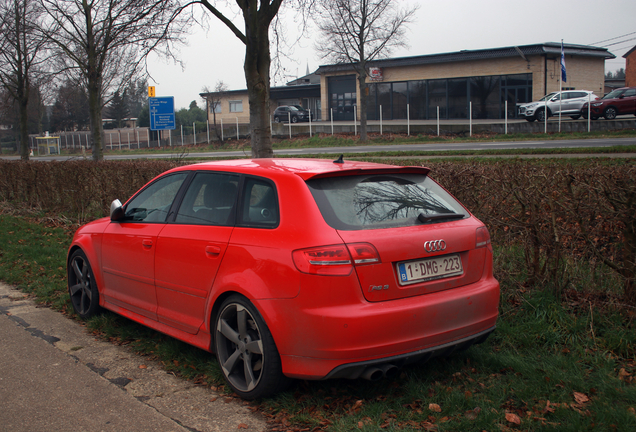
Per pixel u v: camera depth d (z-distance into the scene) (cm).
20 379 391
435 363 390
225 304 357
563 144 2339
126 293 471
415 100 4444
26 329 508
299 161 404
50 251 831
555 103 3127
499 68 4038
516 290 489
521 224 490
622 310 438
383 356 313
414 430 301
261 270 332
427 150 2489
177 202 430
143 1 1112
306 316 309
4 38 2072
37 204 1264
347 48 3203
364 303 310
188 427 319
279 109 4831
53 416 334
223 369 363
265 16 941
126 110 8425
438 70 4297
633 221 423
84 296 537
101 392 368
